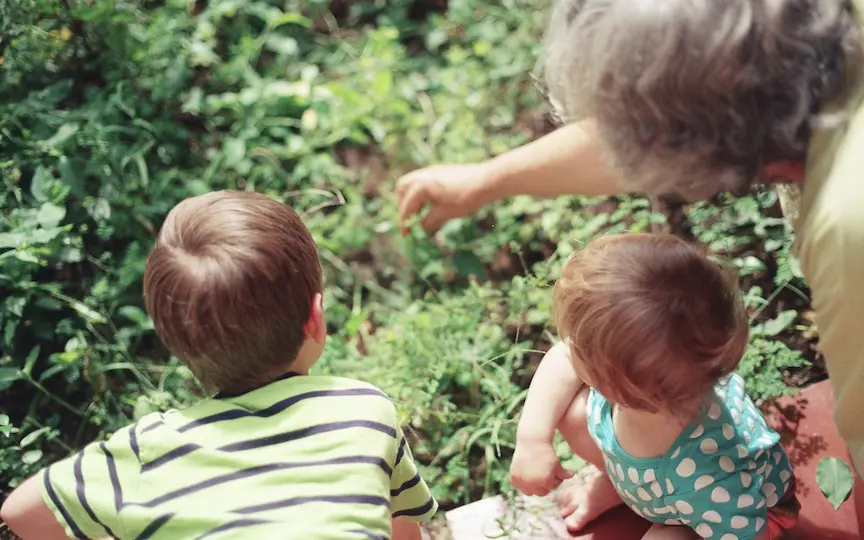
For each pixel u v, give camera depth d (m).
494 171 2.43
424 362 2.41
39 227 2.53
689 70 1.17
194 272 1.44
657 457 1.63
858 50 1.20
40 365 2.58
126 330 2.54
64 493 1.45
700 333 1.41
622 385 1.47
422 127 3.14
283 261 1.48
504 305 2.68
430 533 2.23
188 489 1.38
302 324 1.52
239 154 2.88
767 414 2.17
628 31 1.20
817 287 1.29
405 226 2.67
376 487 1.42
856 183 1.18
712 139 1.23
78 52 3.04
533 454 1.87
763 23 1.16
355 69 3.21
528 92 3.14
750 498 1.61
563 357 1.86
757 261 2.45
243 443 1.41
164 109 3.01
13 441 2.35
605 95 1.26
